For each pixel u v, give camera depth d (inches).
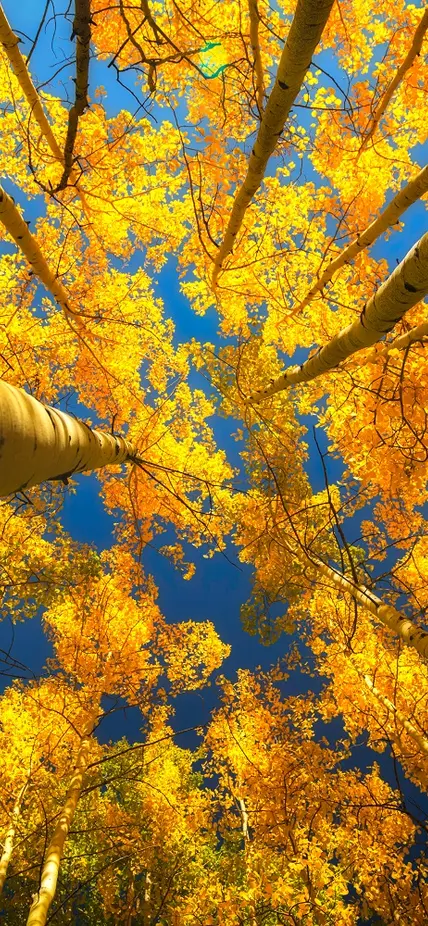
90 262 230.7
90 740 230.1
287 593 278.4
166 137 205.6
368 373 197.5
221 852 412.2
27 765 264.5
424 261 73.9
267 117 98.2
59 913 317.4
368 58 191.3
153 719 308.3
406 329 181.8
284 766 248.4
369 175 204.1
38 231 215.2
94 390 258.1
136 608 288.5
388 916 210.5
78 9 82.5
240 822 309.6
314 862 222.4
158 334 267.6
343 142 199.6
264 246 233.1
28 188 211.2
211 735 283.3
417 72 178.9
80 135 197.3
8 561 238.2
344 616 275.0
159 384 285.3
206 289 258.5
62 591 255.3
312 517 274.8
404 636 152.1
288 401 291.3
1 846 219.8
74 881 354.3
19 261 210.8
